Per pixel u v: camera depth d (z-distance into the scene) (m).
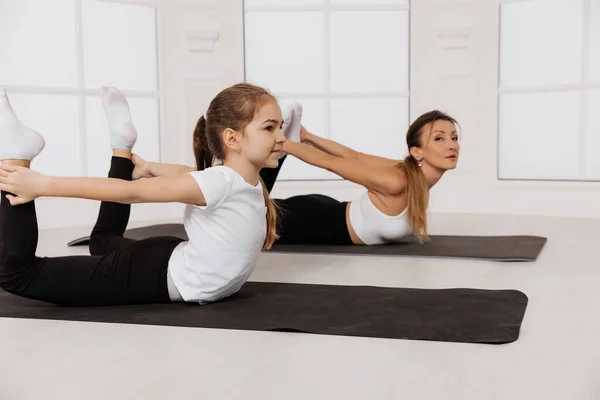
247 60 5.15
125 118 2.38
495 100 4.97
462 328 1.77
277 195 5.13
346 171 2.99
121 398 1.34
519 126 4.98
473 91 5.01
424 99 5.11
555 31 4.81
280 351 1.63
